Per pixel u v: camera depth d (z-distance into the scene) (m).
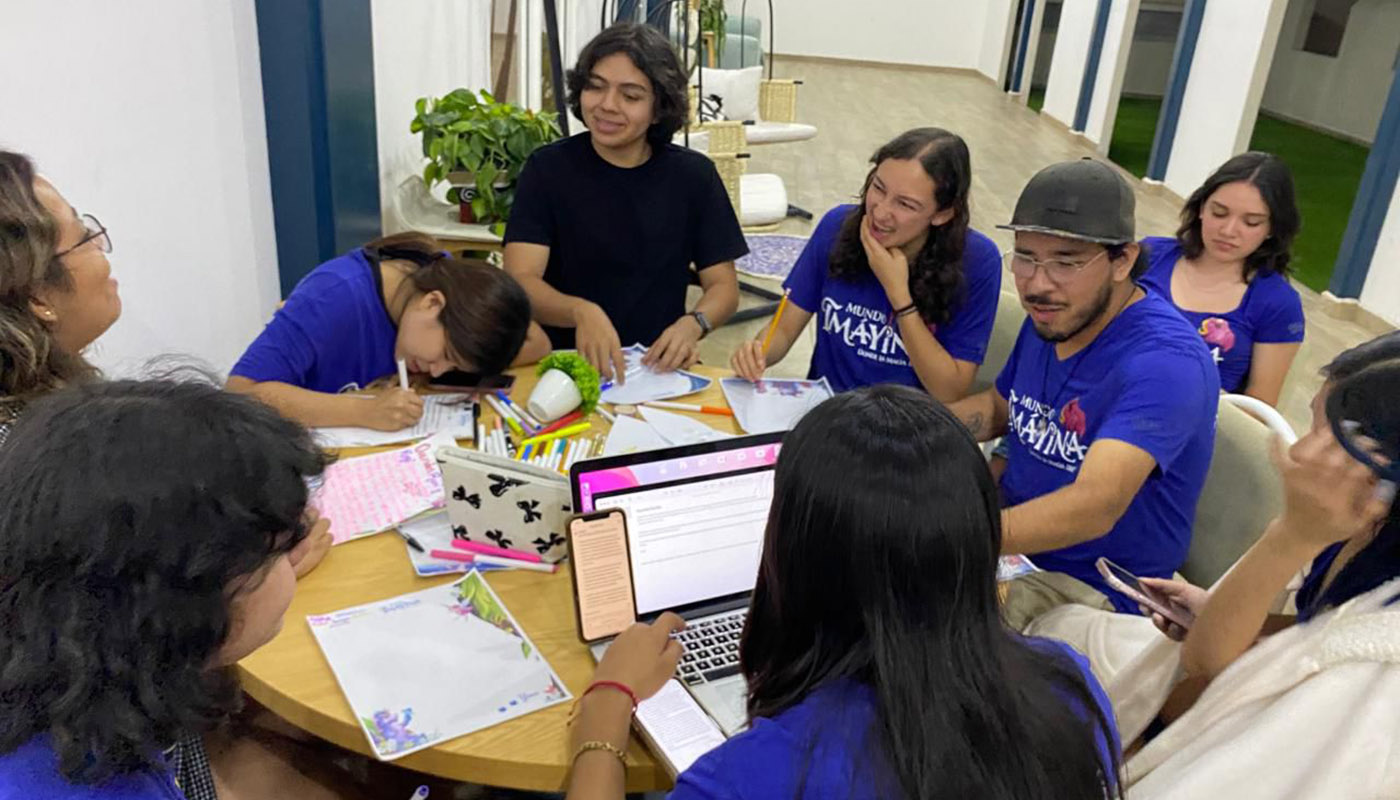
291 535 0.69
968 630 0.72
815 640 0.76
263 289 2.54
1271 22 5.82
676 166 2.27
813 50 12.28
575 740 0.99
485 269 1.72
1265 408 1.73
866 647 0.73
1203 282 2.37
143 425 0.63
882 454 0.72
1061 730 0.73
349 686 1.09
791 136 5.38
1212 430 1.53
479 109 2.88
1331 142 9.41
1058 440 1.62
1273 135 9.62
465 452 1.33
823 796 0.70
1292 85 10.62
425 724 1.05
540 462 1.59
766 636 0.81
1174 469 1.54
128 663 0.61
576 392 1.74
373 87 2.62
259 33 2.34
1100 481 1.39
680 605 1.25
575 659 1.18
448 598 1.25
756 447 1.30
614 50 2.06
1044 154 8.14
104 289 1.29
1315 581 1.08
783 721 0.75
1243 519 1.67
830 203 6.21
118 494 0.60
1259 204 2.20
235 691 0.73
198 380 0.73
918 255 1.99
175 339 2.19
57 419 0.64
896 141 1.91
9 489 0.61
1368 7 9.38
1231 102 6.24
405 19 2.98
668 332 2.07
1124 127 10.08
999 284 2.04
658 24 4.56
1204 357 1.48
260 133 2.42
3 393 1.08
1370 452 0.91
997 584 0.76
